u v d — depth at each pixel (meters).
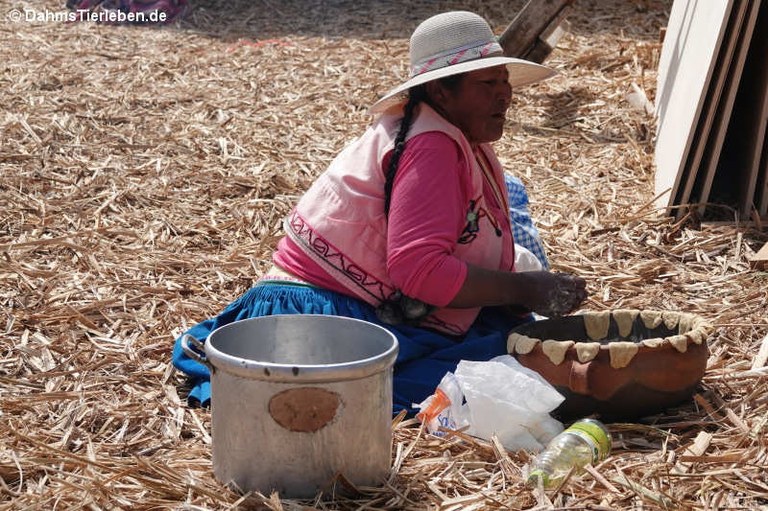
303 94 9.80
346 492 3.51
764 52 6.62
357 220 4.25
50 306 5.41
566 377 3.98
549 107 9.20
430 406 4.04
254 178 7.59
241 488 3.50
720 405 4.24
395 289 4.29
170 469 3.66
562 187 7.50
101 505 3.48
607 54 10.42
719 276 6.01
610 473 3.64
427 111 4.17
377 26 12.38
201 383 4.49
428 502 3.55
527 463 3.73
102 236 6.50
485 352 4.29
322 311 4.27
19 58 11.04
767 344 4.80
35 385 4.58
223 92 9.89
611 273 6.08
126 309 5.45
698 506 3.48
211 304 5.61
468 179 4.18
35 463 3.77
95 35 12.28
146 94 9.80
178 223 6.83
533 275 4.17
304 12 13.28
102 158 7.97
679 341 3.99
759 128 6.43
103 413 4.30
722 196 7.00
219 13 13.34
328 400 3.41
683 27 8.30
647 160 7.86
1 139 8.19
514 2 12.91
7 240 6.40
